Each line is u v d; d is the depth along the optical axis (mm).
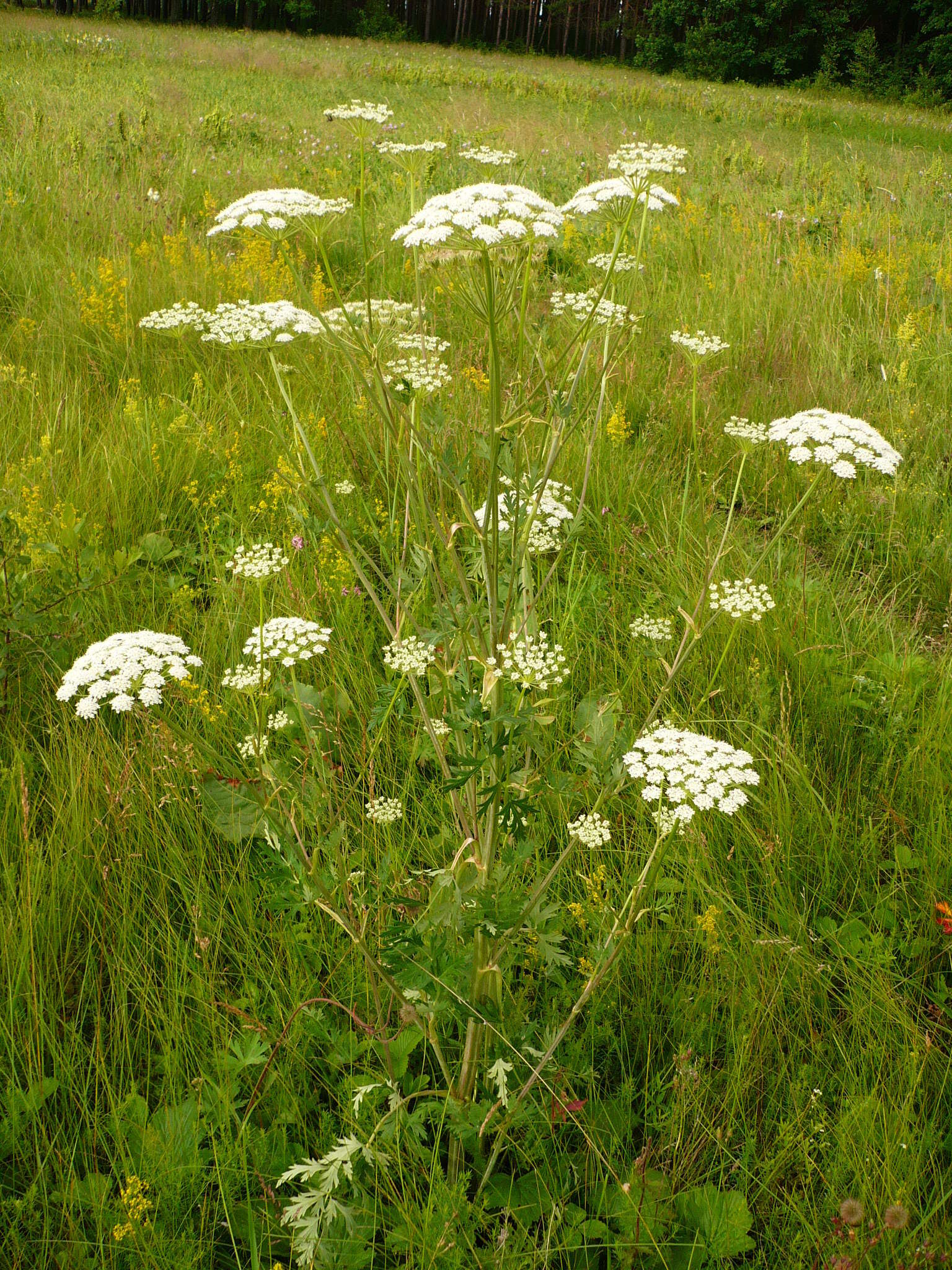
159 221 8594
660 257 8680
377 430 4789
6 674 3254
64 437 4836
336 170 11672
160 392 5648
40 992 2439
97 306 6023
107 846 2807
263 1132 2201
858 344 7035
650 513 4809
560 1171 2240
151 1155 2098
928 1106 2352
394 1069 2301
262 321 2619
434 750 2850
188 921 2740
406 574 2381
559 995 2535
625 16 55531
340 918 2152
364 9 53719
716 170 14492
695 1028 2463
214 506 4531
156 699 2047
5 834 2799
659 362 6555
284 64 29766
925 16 44562
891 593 4609
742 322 7156
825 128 27000
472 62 40125
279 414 5094
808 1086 2291
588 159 13727
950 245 9547
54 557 3748
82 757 3053
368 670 3578
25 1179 2170
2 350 5930
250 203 2379
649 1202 2111
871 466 2486
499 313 2072
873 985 2549
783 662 3770
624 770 2105
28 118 11859
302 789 2484
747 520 4723
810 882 3016
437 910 2012
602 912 2529
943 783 3217
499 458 2100
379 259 7984
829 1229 2051
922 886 2947
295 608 3732
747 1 45250
